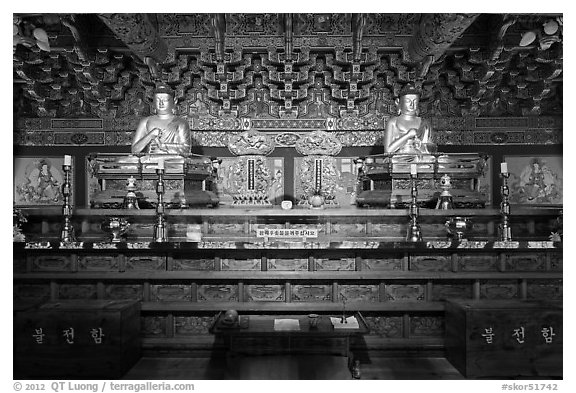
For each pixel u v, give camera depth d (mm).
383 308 7191
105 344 6281
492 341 6273
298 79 10734
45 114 11617
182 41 10375
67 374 6266
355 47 9961
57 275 7188
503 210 7695
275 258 7320
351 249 7301
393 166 8953
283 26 10336
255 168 11266
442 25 8164
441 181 8562
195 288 7289
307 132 11305
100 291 7277
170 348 7191
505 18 9094
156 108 10039
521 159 11562
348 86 10961
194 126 11281
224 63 10273
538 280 7270
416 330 7324
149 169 8867
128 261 7324
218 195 11234
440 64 10688
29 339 6285
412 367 6750
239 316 6801
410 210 7738
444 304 7223
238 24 10320
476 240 7797
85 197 11516
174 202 8711
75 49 9609
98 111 11477
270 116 11352
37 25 9469
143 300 7285
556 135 11555
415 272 7270
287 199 11258
